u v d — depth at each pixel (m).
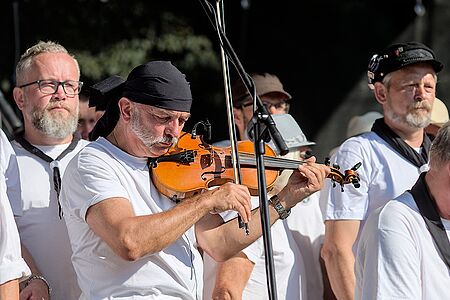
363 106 11.79
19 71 5.30
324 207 5.55
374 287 4.07
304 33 12.13
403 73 5.45
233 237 4.66
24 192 5.06
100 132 4.57
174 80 4.34
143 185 4.43
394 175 5.35
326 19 12.12
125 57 10.94
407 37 11.95
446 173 4.11
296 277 5.29
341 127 11.85
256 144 4.02
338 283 5.27
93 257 4.34
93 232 4.32
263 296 5.13
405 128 5.45
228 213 5.02
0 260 4.04
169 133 4.35
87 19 11.00
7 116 7.80
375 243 4.12
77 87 5.31
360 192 5.32
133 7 11.19
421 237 4.13
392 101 5.47
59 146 5.27
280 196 4.68
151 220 4.18
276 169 4.77
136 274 4.30
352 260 5.28
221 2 4.23
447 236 4.15
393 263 4.05
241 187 4.36
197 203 4.27
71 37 10.87
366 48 12.06
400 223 4.13
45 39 10.77
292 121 5.59
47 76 5.20
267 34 12.13
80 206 4.34
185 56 11.51
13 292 4.05
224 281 4.95
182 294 4.40
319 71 12.06
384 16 12.07
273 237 5.26
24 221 5.02
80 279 4.42
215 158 4.70
